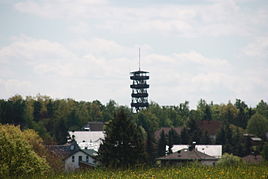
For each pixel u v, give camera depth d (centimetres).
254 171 8600
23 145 13975
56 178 9081
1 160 13638
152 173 8800
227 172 8475
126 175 8838
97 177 8844
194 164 9806
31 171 13475
